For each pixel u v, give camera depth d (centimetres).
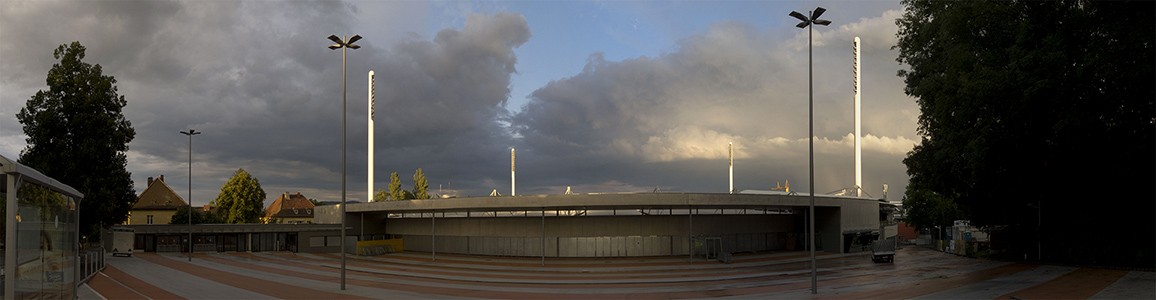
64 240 1864
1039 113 3241
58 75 4488
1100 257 3672
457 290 2903
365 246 5622
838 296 2511
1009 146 3497
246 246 6550
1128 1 2834
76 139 4500
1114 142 3269
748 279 3384
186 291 2864
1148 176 3331
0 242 1270
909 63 4688
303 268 4253
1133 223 3678
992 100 3175
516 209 4806
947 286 2769
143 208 9569
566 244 4959
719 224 5253
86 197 4344
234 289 2950
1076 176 3612
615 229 4956
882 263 4416
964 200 4641
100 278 3528
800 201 5066
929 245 7425
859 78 7881
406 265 4478
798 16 2611
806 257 4925
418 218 5944
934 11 3834
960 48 3400
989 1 3319
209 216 9312
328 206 6825
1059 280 2848
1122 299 2175
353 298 2609
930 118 4316
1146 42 2777
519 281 3303
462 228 5469
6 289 1264
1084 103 3136
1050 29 3167
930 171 4559
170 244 6394
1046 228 4197
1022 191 4034
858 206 5975
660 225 5006
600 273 3759
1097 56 2828
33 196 1459
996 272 3394
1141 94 2989
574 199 4462
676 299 2533
